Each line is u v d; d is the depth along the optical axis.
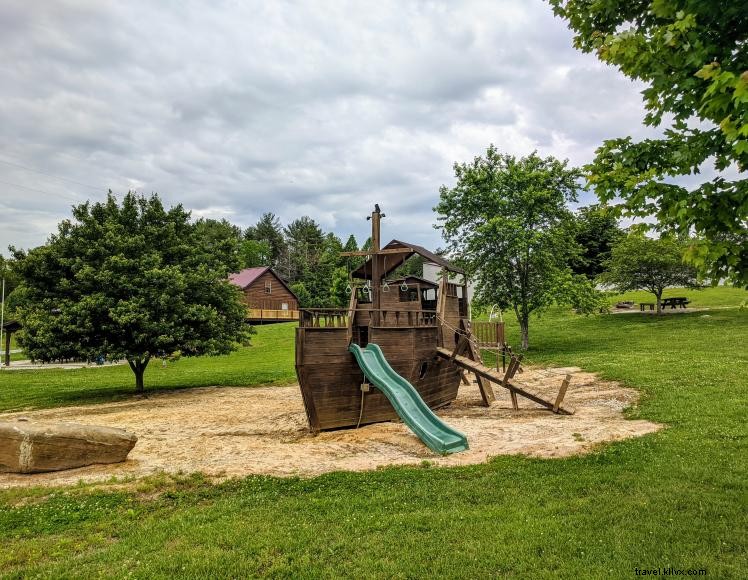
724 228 4.71
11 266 20.27
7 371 33.66
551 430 11.92
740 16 4.41
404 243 16.16
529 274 29.28
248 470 9.56
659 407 12.97
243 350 39.56
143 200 23.69
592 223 51.94
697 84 4.48
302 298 67.81
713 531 5.86
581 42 6.05
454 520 6.60
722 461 8.35
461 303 19.62
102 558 5.87
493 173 29.16
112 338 20.91
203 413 17.09
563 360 24.41
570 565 5.26
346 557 5.73
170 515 7.36
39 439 9.66
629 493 7.24
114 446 10.40
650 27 5.45
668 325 32.38
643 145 5.36
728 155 4.66
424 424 11.59
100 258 21.09
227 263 24.70
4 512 7.51
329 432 13.11
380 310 13.93
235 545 6.11
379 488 8.19
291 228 104.88
